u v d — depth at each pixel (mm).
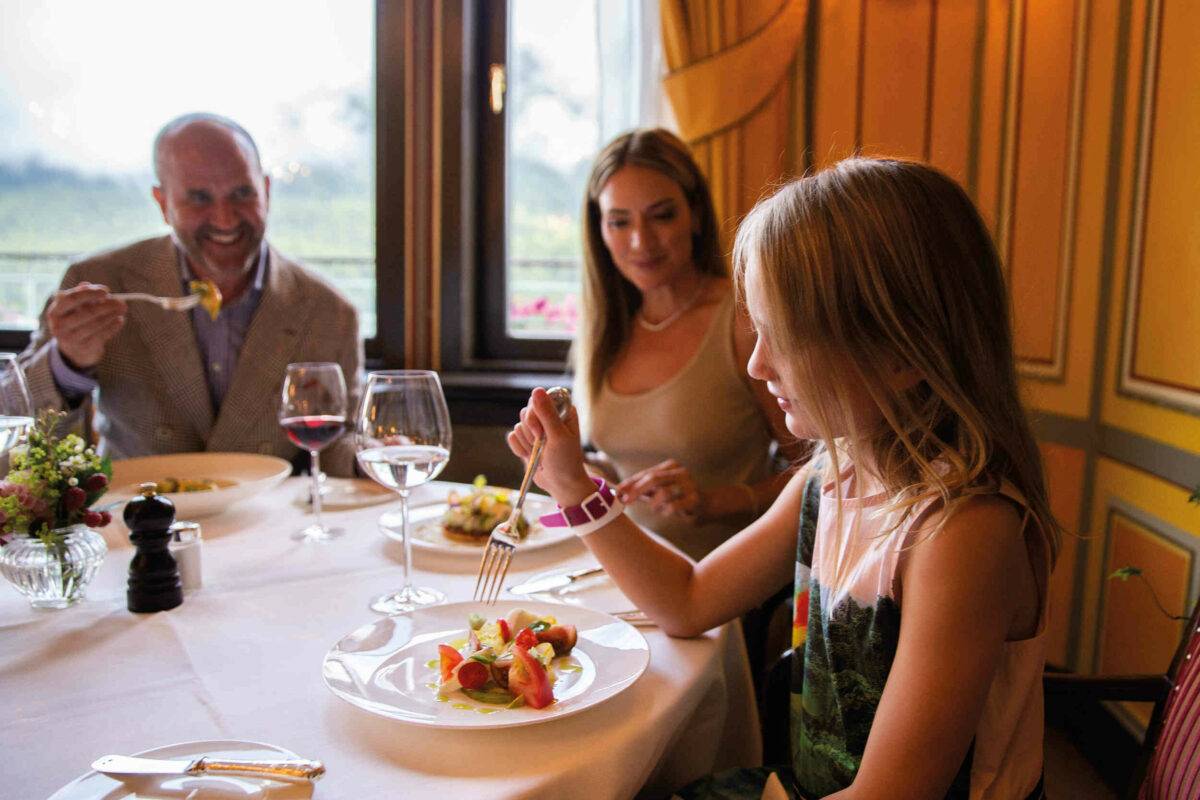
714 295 1876
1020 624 812
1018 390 869
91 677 817
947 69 2371
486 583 969
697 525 1647
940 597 742
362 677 779
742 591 985
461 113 2736
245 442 1979
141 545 985
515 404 2703
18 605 1007
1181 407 1638
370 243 2844
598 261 1925
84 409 1816
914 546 775
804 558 967
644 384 1872
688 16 2430
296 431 1299
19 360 1884
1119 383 1912
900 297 796
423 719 694
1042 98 2154
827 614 877
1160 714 982
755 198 2471
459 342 2854
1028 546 812
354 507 1472
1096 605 2014
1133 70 1854
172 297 1985
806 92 2449
